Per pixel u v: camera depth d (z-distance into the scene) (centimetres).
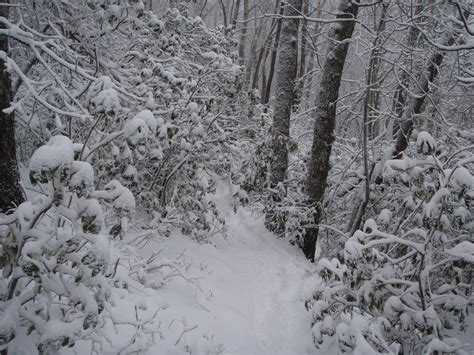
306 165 732
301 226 640
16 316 211
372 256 347
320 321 365
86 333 234
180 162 520
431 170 354
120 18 495
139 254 411
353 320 320
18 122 510
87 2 490
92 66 548
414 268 382
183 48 729
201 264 472
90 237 220
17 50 535
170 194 566
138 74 569
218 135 610
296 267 570
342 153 863
